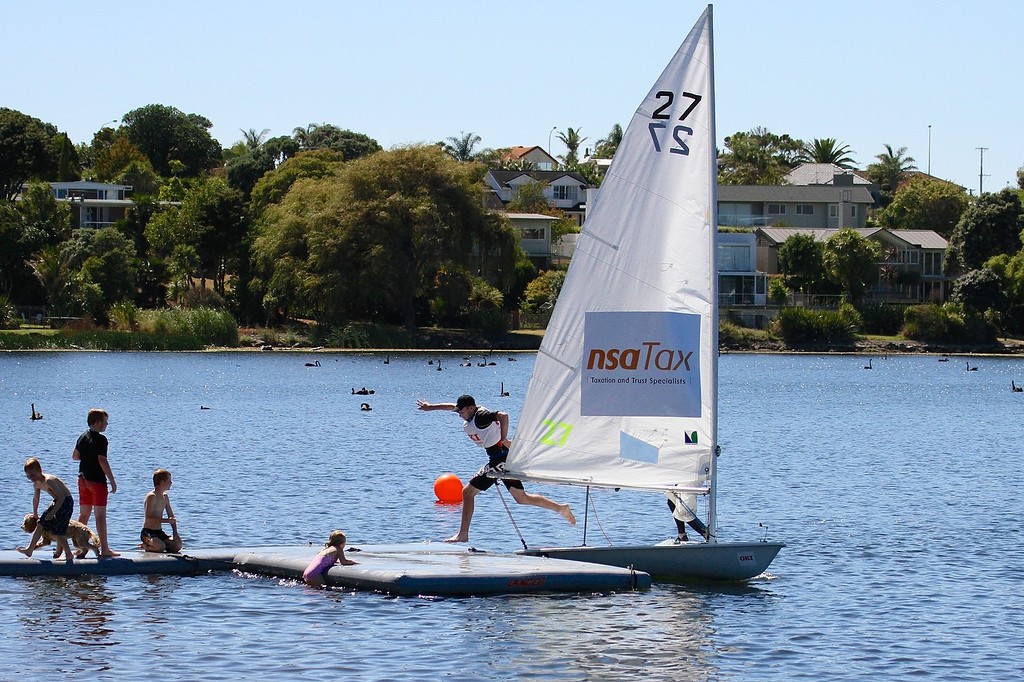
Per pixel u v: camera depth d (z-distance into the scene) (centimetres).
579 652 3634
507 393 14288
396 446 9331
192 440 9594
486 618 3938
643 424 4400
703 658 3616
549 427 4475
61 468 7812
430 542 4831
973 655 3700
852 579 4684
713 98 4303
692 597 4275
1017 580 4703
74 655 3538
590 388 4428
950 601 4353
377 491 6862
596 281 4409
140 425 10819
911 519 6141
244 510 6153
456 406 4631
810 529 5841
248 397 14000
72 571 4397
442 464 8200
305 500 6500
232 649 3606
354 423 11206
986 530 5822
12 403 12962
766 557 4519
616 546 4531
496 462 4616
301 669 3444
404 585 4162
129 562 4444
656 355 4378
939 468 8388
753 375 19650
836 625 4003
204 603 4072
